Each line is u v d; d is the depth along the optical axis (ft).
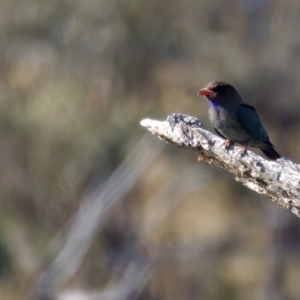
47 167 57.82
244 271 64.44
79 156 57.41
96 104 57.47
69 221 59.72
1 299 58.39
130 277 61.26
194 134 26.20
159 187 61.57
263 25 60.59
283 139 62.44
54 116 57.11
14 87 57.88
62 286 60.49
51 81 57.72
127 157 57.77
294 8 60.64
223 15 59.47
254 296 63.41
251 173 25.54
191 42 57.62
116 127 57.11
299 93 60.64
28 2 56.75
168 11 56.85
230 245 64.08
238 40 59.77
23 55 57.88
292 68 60.23
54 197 59.16
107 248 61.52
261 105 60.64
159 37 56.70
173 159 59.88
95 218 58.75
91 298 60.08
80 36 56.34
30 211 59.31
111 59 56.80
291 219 63.82
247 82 59.47
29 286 59.16
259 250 64.44
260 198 62.44
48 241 59.88
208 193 64.90
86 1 55.72
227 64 58.39
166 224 64.03
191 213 66.33
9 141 57.31
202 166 60.03
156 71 57.62
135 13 55.93
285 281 64.59
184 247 62.95
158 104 57.93
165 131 26.55
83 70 57.31
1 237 56.13
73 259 59.41
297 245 64.34
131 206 61.93
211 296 62.59
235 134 32.22
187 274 63.05
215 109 32.01
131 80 57.57
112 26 55.77
